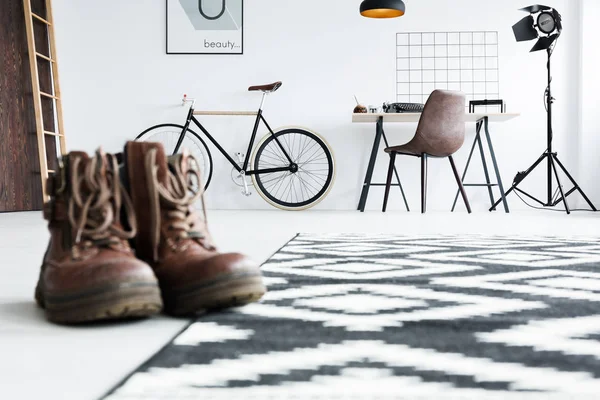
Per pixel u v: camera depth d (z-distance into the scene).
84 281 0.75
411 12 4.74
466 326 0.75
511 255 1.59
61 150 4.61
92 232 0.80
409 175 4.78
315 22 4.79
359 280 1.14
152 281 0.77
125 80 4.88
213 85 4.84
